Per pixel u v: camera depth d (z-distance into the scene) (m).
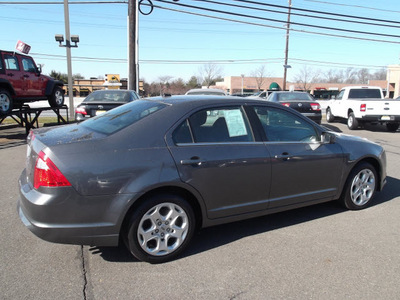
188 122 3.36
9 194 5.05
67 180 2.77
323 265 3.18
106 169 2.88
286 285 2.85
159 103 3.59
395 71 47.69
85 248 3.46
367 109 13.01
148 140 3.12
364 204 4.62
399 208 4.69
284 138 3.90
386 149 9.51
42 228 2.79
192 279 2.92
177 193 3.25
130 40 15.92
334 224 4.12
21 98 10.73
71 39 17.02
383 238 3.75
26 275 2.94
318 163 4.04
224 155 3.39
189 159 3.19
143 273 3.01
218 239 3.71
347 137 4.58
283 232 3.90
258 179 3.62
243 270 3.08
